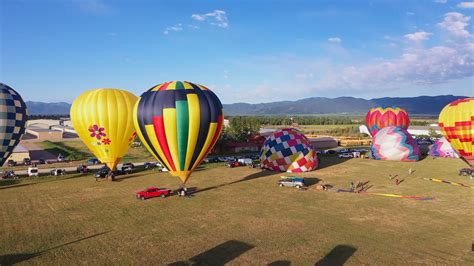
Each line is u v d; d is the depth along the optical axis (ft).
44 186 106.11
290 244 58.08
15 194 95.25
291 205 82.58
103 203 85.10
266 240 59.93
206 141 89.35
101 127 107.96
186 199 88.53
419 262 51.13
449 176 119.85
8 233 63.98
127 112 110.22
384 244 57.98
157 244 58.29
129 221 70.64
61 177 121.60
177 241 59.62
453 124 118.42
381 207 80.69
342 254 54.03
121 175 125.39
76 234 63.31
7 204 84.74
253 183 108.58
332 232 63.77
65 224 69.00
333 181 111.24
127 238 61.16
